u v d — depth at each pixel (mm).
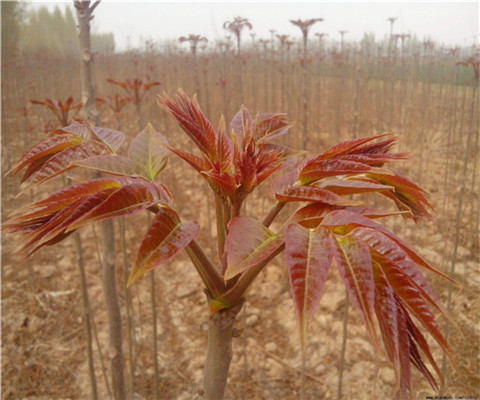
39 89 11070
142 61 10883
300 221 836
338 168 943
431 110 8742
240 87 5055
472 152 6484
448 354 739
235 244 797
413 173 6559
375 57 9656
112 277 1800
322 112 10219
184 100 1112
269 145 1281
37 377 3418
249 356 3686
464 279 4188
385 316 714
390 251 779
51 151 1196
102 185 945
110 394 3111
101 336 3836
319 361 3561
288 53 6645
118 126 2836
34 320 3943
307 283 681
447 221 5152
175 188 6039
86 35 1655
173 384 3424
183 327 4023
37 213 907
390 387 3240
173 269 4812
